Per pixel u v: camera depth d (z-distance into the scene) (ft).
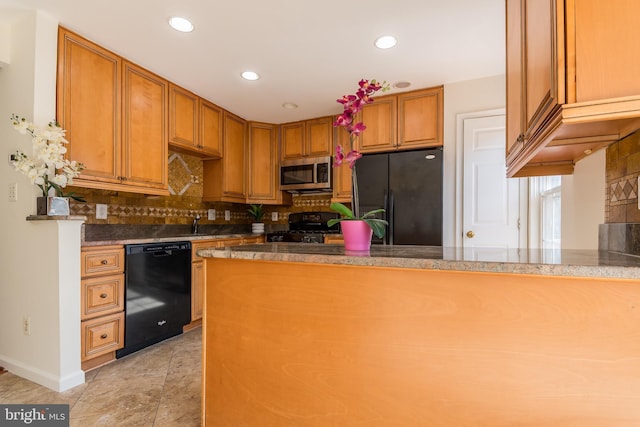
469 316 3.34
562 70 2.73
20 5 6.44
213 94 10.94
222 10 6.62
